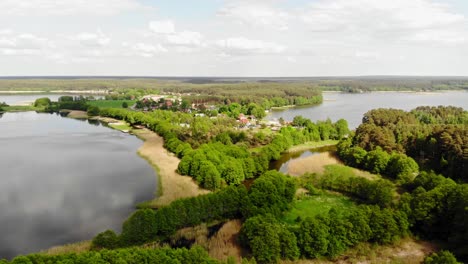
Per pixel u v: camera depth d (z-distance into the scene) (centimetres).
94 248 8544
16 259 6656
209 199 9969
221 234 9369
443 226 9200
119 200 11975
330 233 8469
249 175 14150
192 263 7062
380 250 8644
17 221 10431
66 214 10912
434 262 7381
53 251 8512
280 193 10800
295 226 9806
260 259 7981
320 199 11875
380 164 14725
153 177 14300
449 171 13700
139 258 6944
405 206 9512
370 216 8994
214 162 13850
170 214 9281
